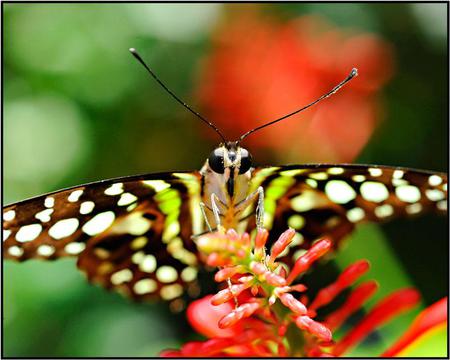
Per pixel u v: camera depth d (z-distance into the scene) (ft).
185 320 1.33
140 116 1.38
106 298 1.32
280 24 1.34
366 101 1.31
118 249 1.10
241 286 0.99
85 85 1.37
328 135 1.31
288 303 0.99
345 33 1.34
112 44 1.36
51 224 1.07
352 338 1.04
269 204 1.09
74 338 1.30
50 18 1.36
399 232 1.35
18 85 1.36
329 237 1.10
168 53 1.37
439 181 1.07
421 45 1.35
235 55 1.33
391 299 1.04
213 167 1.07
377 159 1.36
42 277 1.30
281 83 1.31
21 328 1.30
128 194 1.08
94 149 1.37
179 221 1.11
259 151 1.32
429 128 1.36
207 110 1.34
